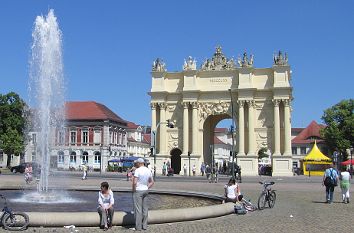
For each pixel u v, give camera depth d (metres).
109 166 109.50
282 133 87.75
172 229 17.66
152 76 94.19
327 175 30.45
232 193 25.16
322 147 148.00
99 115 122.12
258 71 90.25
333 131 120.06
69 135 122.62
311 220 21.02
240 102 88.69
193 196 31.59
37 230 16.69
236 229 17.92
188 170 89.94
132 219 18.20
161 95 93.06
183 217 19.75
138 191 17.53
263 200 25.84
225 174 95.81
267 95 88.94
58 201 27.98
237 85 90.12
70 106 125.44
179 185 49.72
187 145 90.88
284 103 87.00
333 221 20.80
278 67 87.62
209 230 17.58
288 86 86.50
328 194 30.47
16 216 16.95
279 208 26.20
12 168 93.62
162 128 92.81
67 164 121.44
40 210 23.27
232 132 66.44
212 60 92.00
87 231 16.91
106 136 121.06
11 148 106.12
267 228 18.33
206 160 95.06
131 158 108.00
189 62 92.12
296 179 72.19
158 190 34.59
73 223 17.48
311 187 48.41
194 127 90.50
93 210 23.34
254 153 88.06
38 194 31.92
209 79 91.69
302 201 31.33
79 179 62.22
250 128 88.31
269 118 88.69
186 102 91.19
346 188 30.88
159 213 19.05
